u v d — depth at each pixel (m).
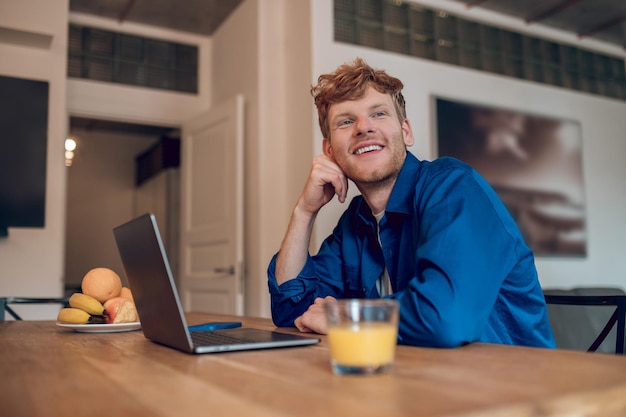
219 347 0.82
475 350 0.79
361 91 1.24
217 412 0.47
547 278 4.24
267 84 3.65
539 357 0.71
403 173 1.23
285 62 3.70
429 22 3.97
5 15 3.27
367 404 0.48
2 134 3.36
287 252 1.34
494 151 4.08
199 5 3.95
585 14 4.35
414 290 0.87
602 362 0.67
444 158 1.18
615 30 4.65
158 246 0.82
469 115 4.00
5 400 0.55
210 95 4.39
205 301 3.88
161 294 0.86
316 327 1.05
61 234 3.45
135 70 4.16
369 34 3.67
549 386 0.53
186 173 4.21
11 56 3.42
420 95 3.82
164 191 5.92
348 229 1.41
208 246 3.88
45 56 3.48
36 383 0.63
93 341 1.06
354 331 0.62
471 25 4.19
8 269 3.29
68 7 3.87
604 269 4.55
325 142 1.40
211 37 4.43
